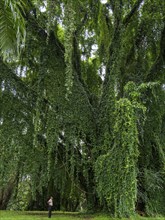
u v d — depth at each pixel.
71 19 11.73
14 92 14.41
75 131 14.20
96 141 14.52
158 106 15.34
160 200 14.03
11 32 5.68
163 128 15.95
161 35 16.95
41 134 14.23
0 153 13.27
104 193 12.65
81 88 15.17
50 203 14.05
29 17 14.38
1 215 14.74
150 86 13.40
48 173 13.46
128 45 17.61
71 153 14.12
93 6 16.16
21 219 12.72
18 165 14.02
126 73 16.97
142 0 16.80
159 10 16.66
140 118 13.41
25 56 14.72
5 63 13.90
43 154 14.20
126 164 11.94
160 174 14.47
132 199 11.59
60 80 14.57
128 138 12.07
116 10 15.73
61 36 16.98
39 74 14.50
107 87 15.21
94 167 13.62
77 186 14.89
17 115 14.12
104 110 14.77
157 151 15.13
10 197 21.44
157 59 16.89
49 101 14.25
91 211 14.55
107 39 17.19
